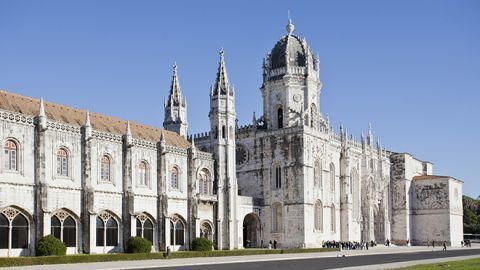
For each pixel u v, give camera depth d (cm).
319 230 11331
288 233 10881
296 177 10938
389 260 7075
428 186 14912
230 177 10100
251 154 11594
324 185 11600
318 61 12156
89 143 7588
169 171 8919
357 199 13212
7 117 6706
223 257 7744
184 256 7650
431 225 14712
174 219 8962
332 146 12244
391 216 14825
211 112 10269
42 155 6969
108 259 6681
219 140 10094
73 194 7400
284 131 11200
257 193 11388
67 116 7875
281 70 11750
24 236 6800
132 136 8575
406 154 14900
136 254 7025
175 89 11169
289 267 5734
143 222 8419
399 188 14812
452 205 14712
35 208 6894
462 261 6575
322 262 6688
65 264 6056
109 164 7988
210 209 9781
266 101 11881
